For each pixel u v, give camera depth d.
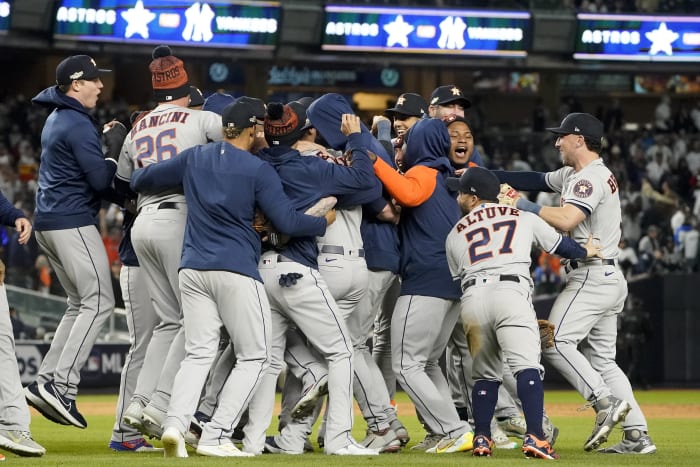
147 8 91.12
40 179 30.84
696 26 102.69
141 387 29.42
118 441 30.94
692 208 103.38
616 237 31.42
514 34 100.44
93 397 68.06
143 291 30.94
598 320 31.30
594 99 131.62
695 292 83.19
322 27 96.44
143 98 117.62
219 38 93.62
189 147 28.84
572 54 101.81
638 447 30.86
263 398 28.38
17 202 88.50
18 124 99.75
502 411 32.25
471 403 31.44
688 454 30.61
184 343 28.77
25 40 88.81
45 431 41.00
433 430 30.31
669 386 83.06
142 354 31.11
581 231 31.19
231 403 26.95
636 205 93.25
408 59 99.62
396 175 29.66
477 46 100.31
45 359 30.98
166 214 28.53
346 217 29.31
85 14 89.69
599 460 27.59
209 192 27.03
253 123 27.62
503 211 28.45
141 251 28.92
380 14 97.75
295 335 29.95
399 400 66.25
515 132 111.50
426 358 30.56
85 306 30.64
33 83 110.94
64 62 30.33
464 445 29.78
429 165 30.92
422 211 30.47
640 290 82.56
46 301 71.88
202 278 26.83
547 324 30.23
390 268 30.52
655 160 106.31
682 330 83.12
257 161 27.31
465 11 99.31
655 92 130.38
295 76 121.06
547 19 100.50
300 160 28.52
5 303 27.11
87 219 30.58
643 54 102.56
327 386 28.69
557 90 117.94
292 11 95.00
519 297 27.55
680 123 114.38
